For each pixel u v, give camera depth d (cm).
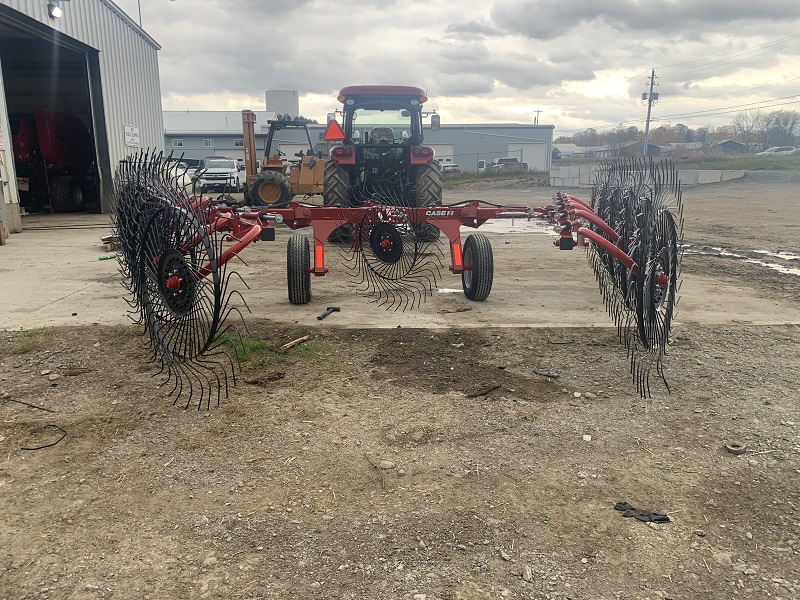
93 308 580
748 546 241
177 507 266
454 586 218
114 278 730
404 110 1024
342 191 1008
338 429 339
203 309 383
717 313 563
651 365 431
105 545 240
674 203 409
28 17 1260
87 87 1602
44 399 374
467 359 446
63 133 1672
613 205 611
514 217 644
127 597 212
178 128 5181
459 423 347
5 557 232
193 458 307
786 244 1025
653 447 320
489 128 5906
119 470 296
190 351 403
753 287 680
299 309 580
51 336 485
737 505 268
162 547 239
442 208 634
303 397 381
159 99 2036
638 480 289
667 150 6569
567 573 226
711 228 1252
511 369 429
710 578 223
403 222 631
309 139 1789
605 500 273
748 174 2670
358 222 624
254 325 521
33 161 1673
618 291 564
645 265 424
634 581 222
